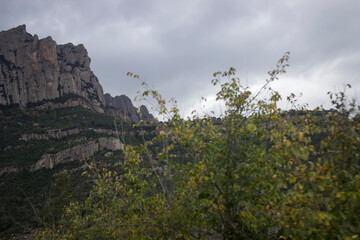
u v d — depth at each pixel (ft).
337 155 14.47
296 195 12.92
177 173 18.94
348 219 12.25
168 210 20.31
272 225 17.26
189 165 18.39
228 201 17.38
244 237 17.63
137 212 20.15
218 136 18.65
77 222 26.08
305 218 12.65
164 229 20.35
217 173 16.87
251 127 15.93
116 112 418.92
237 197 17.52
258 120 20.49
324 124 15.88
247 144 19.22
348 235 12.06
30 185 149.69
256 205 17.26
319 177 12.75
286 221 15.19
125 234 23.59
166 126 19.58
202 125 20.42
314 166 14.20
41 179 171.42
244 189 17.90
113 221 23.32
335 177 13.00
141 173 19.38
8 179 172.65
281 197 16.40
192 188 19.94
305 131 15.64
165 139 18.90
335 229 12.35
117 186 24.64
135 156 19.10
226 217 18.62
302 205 13.37
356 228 11.87
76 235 25.32
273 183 17.33
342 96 15.64
